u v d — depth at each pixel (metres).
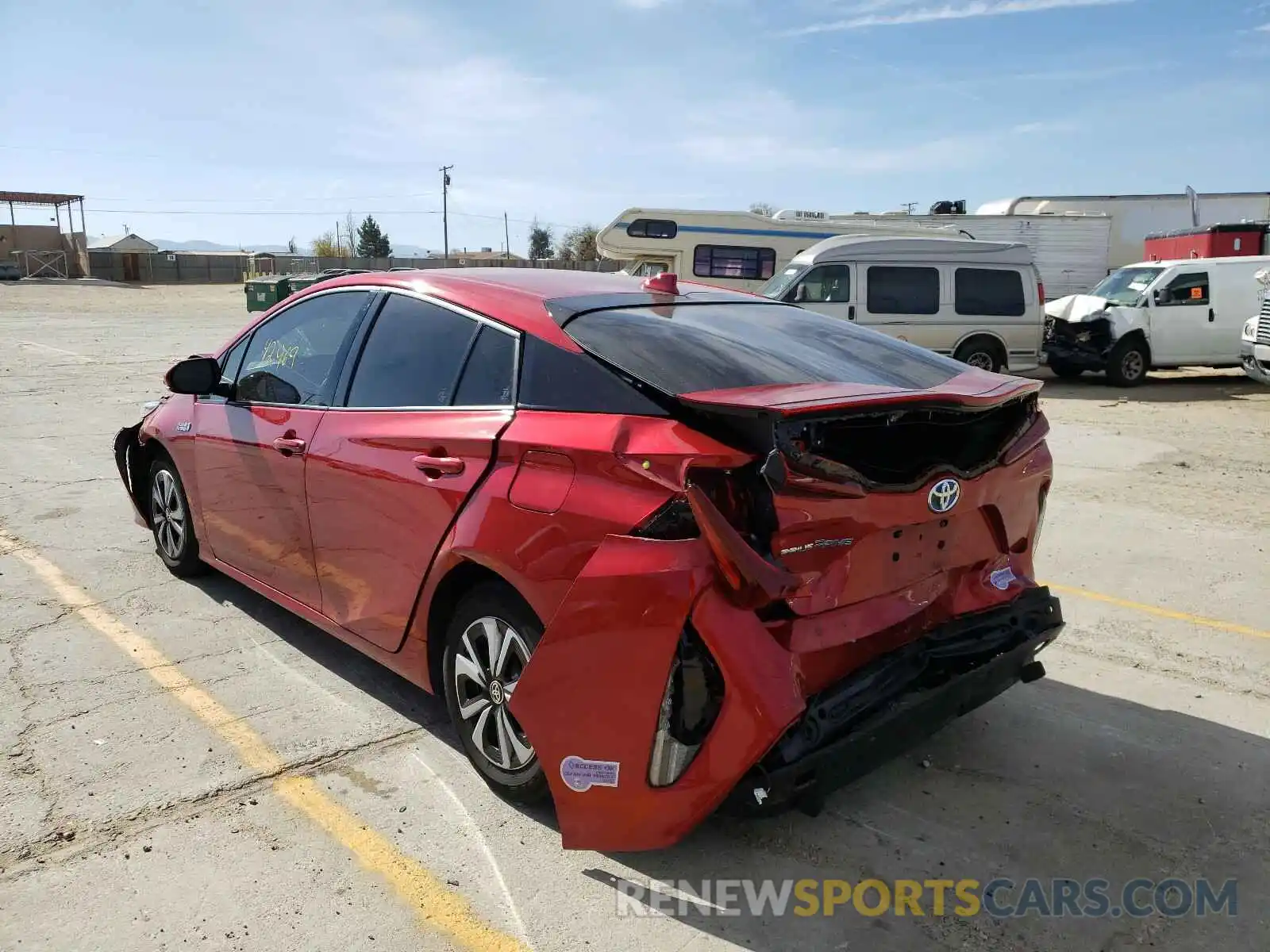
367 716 3.87
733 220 18.42
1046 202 25.14
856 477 2.71
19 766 3.44
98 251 65.19
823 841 3.12
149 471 5.54
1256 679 4.37
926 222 22.45
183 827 3.12
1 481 7.75
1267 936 2.72
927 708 2.93
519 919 2.73
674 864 2.99
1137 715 4.02
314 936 2.64
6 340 21.48
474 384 3.37
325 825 3.14
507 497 3.00
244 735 3.71
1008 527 3.34
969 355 14.91
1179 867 3.02
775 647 2.62
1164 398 14.47
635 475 2.69
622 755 2.68
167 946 2.59
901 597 3.03
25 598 5.07
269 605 5.02
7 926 2.65
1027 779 3.51
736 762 2.56
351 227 97.62
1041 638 3.34
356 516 3.68
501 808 3.25
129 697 4.00
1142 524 6.97
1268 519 7.11
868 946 2.66
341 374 3.95
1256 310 15.84
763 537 2.58
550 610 2.82
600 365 3.01
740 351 3.21
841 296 14.39
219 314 32.81
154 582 5.34
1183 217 26.30
